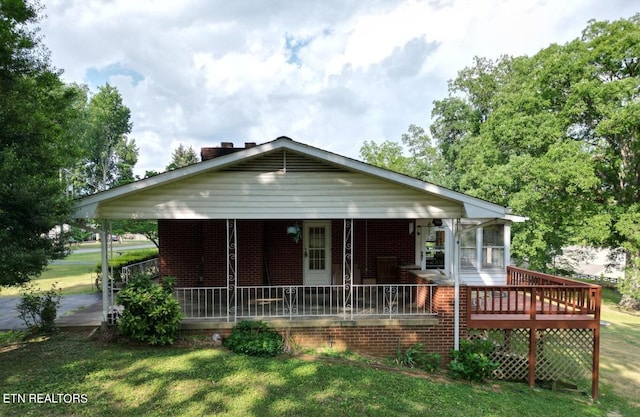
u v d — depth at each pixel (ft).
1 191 18.19
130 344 23.38
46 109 37.78
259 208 25.80
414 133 116.57
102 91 132.67
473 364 23.97
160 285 24.79
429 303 28.27
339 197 26.20
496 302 31.09
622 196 51.70
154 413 15.34
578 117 48.85
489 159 58.18
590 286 26.16
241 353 22.91
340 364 22.98
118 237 142.72
